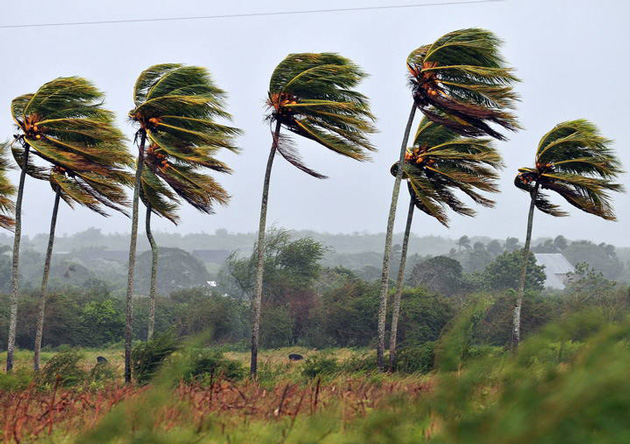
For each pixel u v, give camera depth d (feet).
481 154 259.60
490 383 31.45
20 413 61.00
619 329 25.44
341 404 52.11
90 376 173.99
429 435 29.40
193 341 48.34
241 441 42.55
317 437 38.06
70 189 283.59
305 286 552.82
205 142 243.81
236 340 558.15
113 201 288.51
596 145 271.69
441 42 233.76
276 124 241.35
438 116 243.19
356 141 240.94
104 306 561.84
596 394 22.12
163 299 622.95
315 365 203.21
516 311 302.66
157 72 241.96
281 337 533.96
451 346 35.01
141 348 188.24
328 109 235.20
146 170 304.09
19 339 531.91
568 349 27.58
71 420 61.72
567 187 289.12
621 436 20.97
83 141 255.70
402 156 248.52
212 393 66.28
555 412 22.50
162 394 45.83
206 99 228.63
